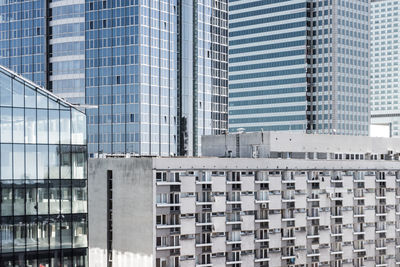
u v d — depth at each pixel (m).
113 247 131.00
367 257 147.25
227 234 129.62
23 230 89.31
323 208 141.12
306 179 138.62
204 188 127.25
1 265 88.00
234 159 130.50
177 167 124.56
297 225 137.12
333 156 154.75
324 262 141.00
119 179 129.25
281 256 135.38
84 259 93.00
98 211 133.50
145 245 123.44
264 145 147.50
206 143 159.62
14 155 89.00
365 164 147.38
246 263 130.75
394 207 151.50
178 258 124.44
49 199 91.00
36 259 90.06
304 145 150.88
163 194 123.25
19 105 89.56
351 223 144.62
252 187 131.75
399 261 152.38
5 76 88.69
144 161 123.75
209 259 127.44
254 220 132.00
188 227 124.81
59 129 91.88
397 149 165.12
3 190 88.19
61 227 91.69
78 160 92.88
